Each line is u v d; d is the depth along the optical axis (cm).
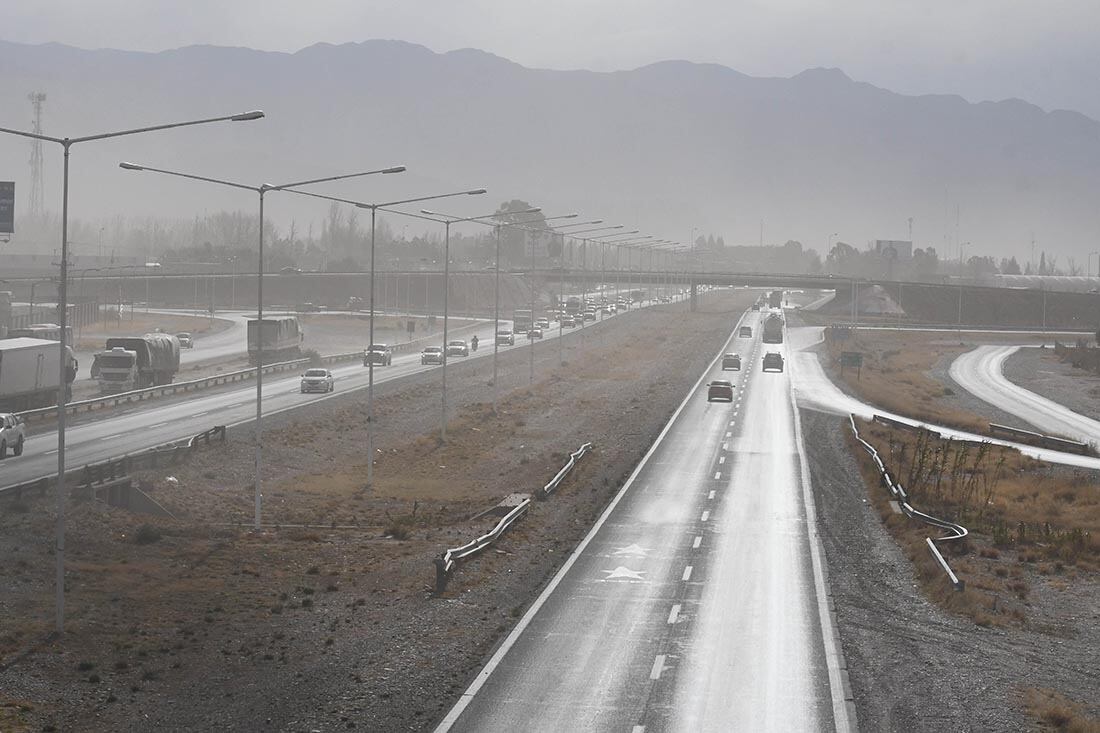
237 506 9550
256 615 6016
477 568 7206
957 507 10175
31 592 6212
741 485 10781
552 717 4519
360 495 10450
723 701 4762
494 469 12256
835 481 11094
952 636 5959
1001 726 4531
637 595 6650
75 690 4728
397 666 5169
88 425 13350
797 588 6894
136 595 6309
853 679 5106
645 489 10525
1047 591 7350
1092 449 14288
